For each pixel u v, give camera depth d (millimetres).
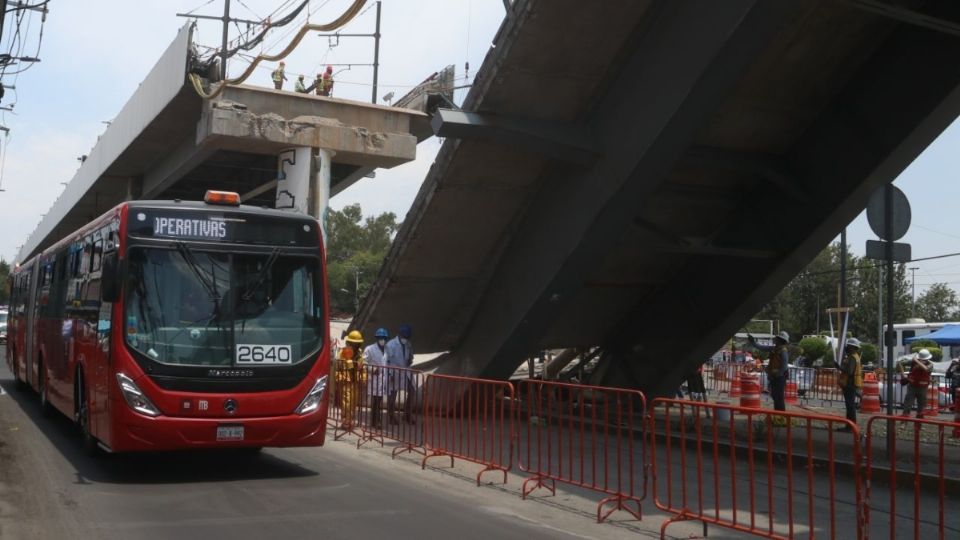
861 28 10852
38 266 17344
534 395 14492
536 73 11305
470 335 15742
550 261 13219
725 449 12219
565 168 12727
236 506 8047
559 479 9211
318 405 9531
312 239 9875
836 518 8297
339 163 27422
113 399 8805
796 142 12898
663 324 16312
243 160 29047
